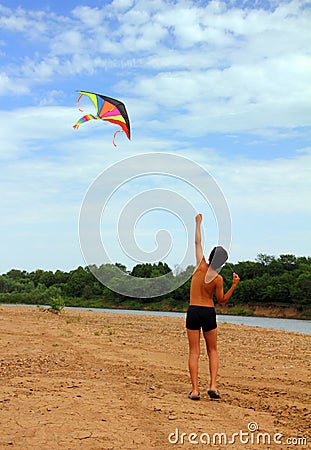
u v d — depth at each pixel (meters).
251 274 62.69
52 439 4.99
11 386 7.13
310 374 9.30
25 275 57.84
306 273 58.31
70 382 7.50
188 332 7.26
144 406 6.33
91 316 22.77
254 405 6.80
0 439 4.93
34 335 14.00
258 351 12.45
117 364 9.61
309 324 38.50
